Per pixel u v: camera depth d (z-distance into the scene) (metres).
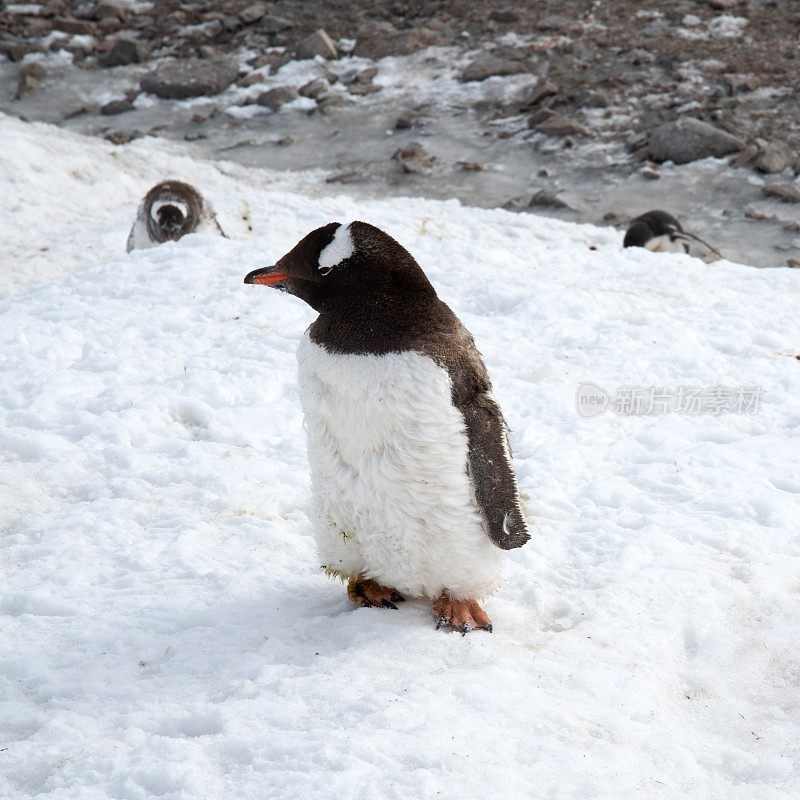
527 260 21.91
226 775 6.46
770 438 12.88
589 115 42.03
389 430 7.71
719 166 37.38
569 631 8.57
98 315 16.89
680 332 16.34
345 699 7.27
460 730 6.89
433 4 52.69
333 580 9.66
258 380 14.24
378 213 26.16
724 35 46.81
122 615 8.91
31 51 52.09
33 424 12.91
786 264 30.75
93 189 33.09
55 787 6.44
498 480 7.89
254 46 51.69
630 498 11.20
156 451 12.37
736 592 9.22
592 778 6.50
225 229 25.05
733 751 7.14
